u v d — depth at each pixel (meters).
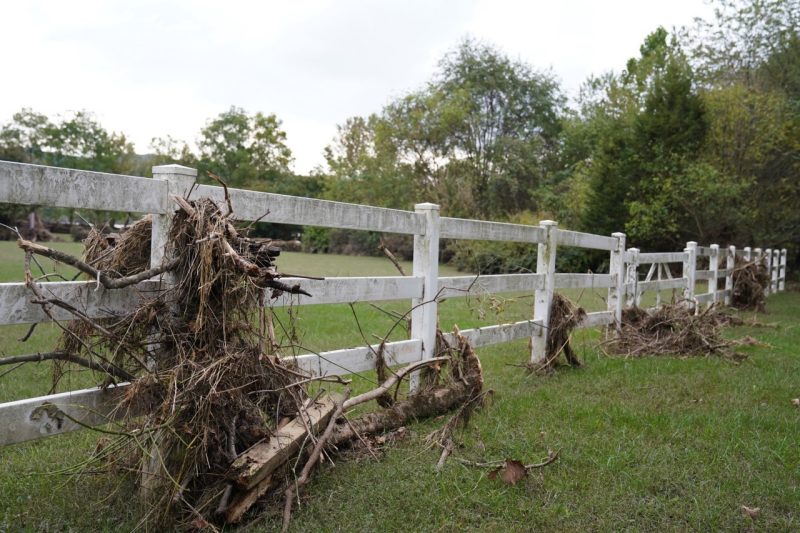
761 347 7.77
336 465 3.37
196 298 2.86
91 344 2.87
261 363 3.01
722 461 3.60
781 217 19.81
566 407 4.66
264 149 46.06
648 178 19.73
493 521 2.85
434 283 4.70
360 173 31.75
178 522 2.65
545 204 25.23
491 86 31.56
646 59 25.17
